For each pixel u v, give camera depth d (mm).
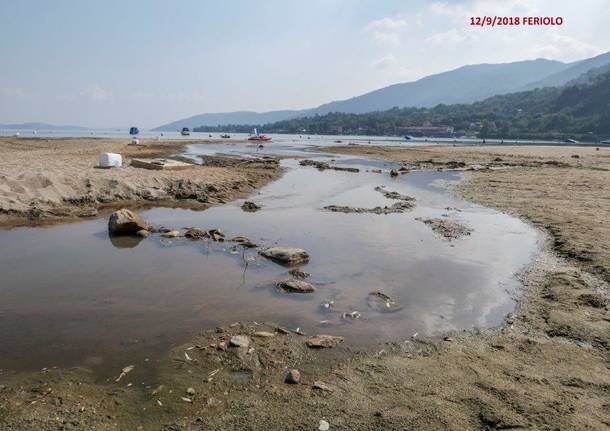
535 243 10523
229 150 49094
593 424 3855
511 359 5129
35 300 6828
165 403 4207
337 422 3912
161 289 7352
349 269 8547
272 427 3850
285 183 21922
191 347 5352
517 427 3826
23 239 10586
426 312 6555
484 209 15172
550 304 6766
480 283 7801
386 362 5055
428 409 4098
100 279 7820
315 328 5969
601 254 9031
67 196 14797
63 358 5078
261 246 10109
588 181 21922
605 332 5773
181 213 14117
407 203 16281
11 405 4125
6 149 34094
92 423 3877
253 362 5027
